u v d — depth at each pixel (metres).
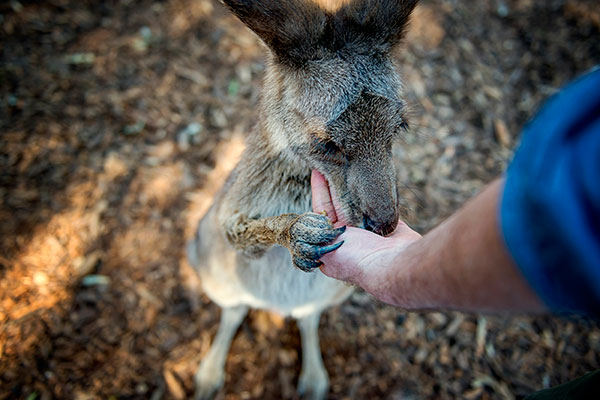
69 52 0.72
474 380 0.56
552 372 0.56
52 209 0.61
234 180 0.44
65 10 0.75
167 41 0.75
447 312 0.60
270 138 0.39
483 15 0.83
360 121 0.34
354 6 0.34
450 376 0.56
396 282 0.24
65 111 0.67
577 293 0.13
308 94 0.34
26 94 0.67
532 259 0.14
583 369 0.57
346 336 0.58
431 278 0.20
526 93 0.77
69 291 0.57
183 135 0.69
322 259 0.32
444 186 0.68
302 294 0.47
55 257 0.58
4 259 0.57
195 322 0.58
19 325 0.54
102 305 0.57
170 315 0.58
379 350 0.57
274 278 0.46
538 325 0.59
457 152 0.71
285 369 0.57
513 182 0.15
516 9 0.84
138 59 0.73
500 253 0.15
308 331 0.56
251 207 0.41
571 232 0.13
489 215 0.16
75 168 0.64
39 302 0.55
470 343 0.58
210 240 0.48
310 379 0.54
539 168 0.14
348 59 0.34
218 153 0.68
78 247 0.59
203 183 0.66
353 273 0.29
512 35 0.82
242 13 0.34
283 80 0.36
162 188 0.65
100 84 0.70
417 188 0.67
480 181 0.69
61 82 0.69
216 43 0.75
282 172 0.39
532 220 0.14
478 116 0.74
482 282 0.16
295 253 0.33
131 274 0.59
